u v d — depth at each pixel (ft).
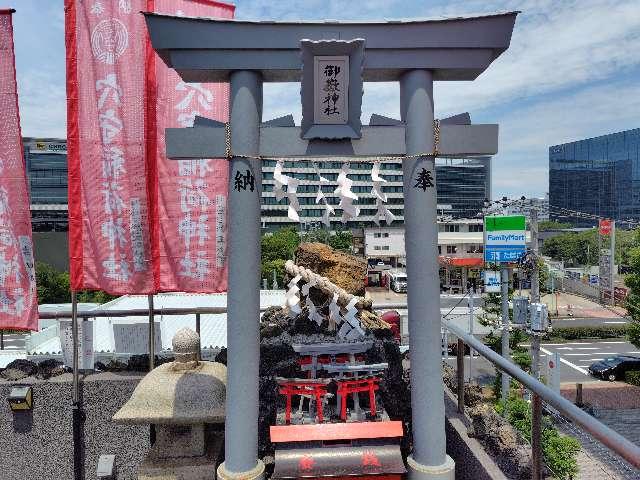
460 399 19.60
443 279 166.61
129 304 63.52
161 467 18.26
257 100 16.60
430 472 16.28
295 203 19.42
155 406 18.10
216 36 15.99
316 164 19.71
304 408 19.13
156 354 24.81
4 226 23.08
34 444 22.52
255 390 16.67
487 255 60.23
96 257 23.36
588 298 141.90
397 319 28.17
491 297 68.28
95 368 24.16
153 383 18.75
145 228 23.49
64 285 112.37
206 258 24.38
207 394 18.40
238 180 16.44
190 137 16.48
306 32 16.06
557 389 52.80
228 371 16.62
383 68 16.47
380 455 16.24
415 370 16.80
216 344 48.49
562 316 135.64
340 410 17.74
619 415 65.00
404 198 17.12
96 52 23.02
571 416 10.73
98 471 21.72
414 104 16.61
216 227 24.40
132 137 23.25
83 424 22.49
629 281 81.05
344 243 160.97
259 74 16.67
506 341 57.88
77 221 23.22
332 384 19.06
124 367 24.17
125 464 22.48
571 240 202.59
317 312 22.58
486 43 16.28
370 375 17.85
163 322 51.75
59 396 22.52
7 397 22.24
